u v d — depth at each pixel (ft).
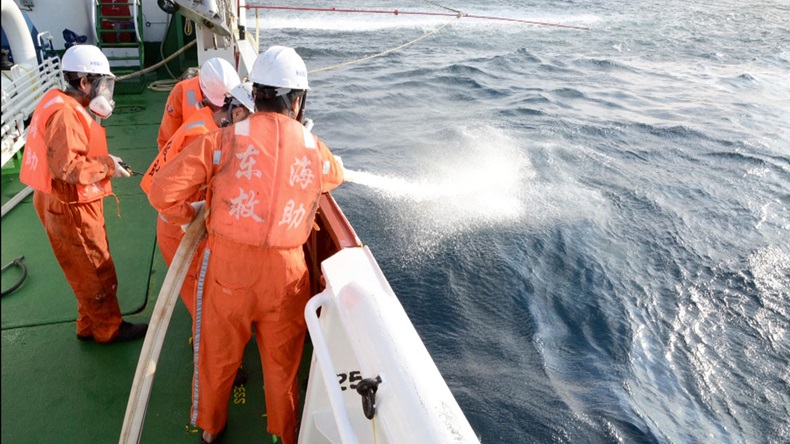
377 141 43.52
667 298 25.79
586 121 50.60
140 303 12.23
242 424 9.39
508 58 76.02
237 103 8.67
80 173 8.46
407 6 112.98
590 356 22.30
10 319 11.66
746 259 28.91
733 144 45.50
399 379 4.91
